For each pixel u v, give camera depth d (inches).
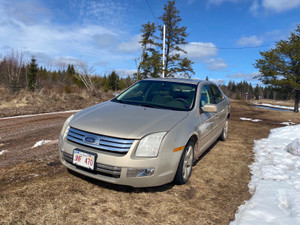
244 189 130.6
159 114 128.6
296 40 1096.8
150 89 166.2
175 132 117.0
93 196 110.2
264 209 106.0
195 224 95.3
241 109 637.3
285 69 1109.7
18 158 157.1
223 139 232.7
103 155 105.5
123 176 104.5
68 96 587.5
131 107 139.8
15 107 408.2
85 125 115.4
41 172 133.7
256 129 315.3
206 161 171.9
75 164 111.3
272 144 227.6
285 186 132.0
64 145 117.3
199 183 133.9
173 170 116.0
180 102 149.4
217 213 104.5
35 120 303.9
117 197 111.2
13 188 112.1
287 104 1909.4
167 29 1355.8
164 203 109.3
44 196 106.7
